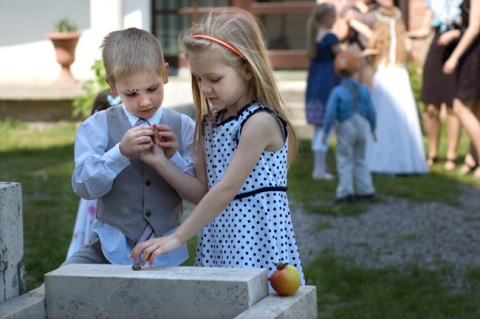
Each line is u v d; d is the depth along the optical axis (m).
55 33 12.23
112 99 4.21
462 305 5.07
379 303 5.08
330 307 5.06
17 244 2.77
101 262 3.15
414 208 7.58
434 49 8.85
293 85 11.84
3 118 12.42
